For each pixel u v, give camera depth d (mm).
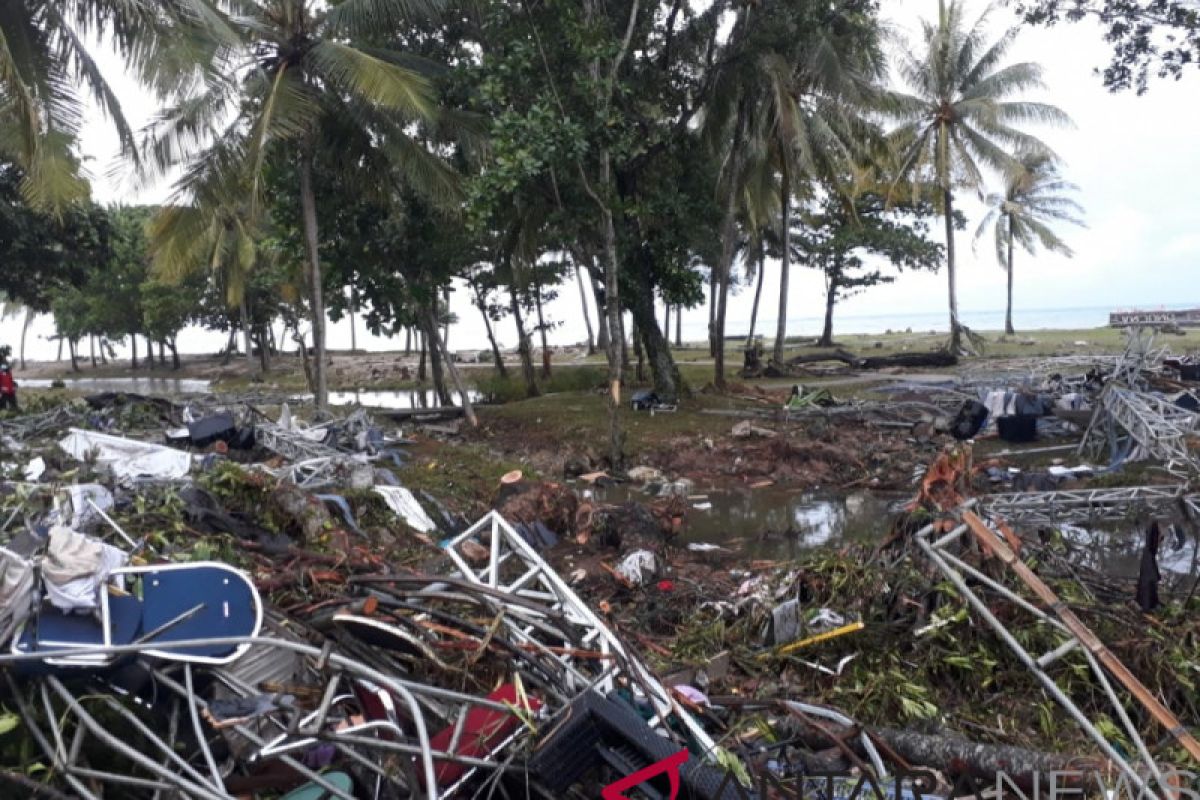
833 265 37562
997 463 12312
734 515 12125
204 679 3406
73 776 2893
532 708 3672
